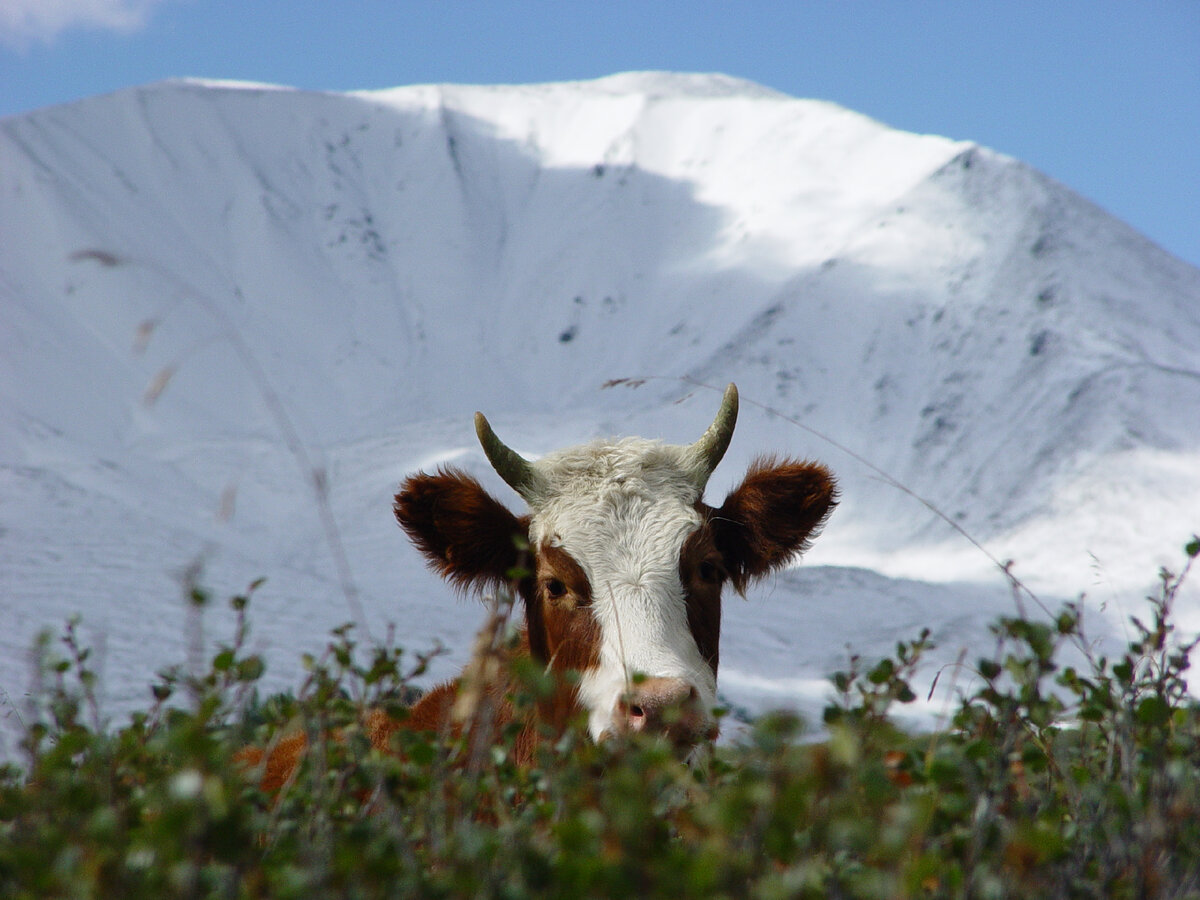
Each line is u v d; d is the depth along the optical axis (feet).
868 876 14.17
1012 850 14.28
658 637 29.43
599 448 34.37
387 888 14.49
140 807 17.12
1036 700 16.72
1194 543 21.29
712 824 13.61
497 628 18.86
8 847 16.53
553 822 16.48
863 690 18.57
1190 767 17.95
